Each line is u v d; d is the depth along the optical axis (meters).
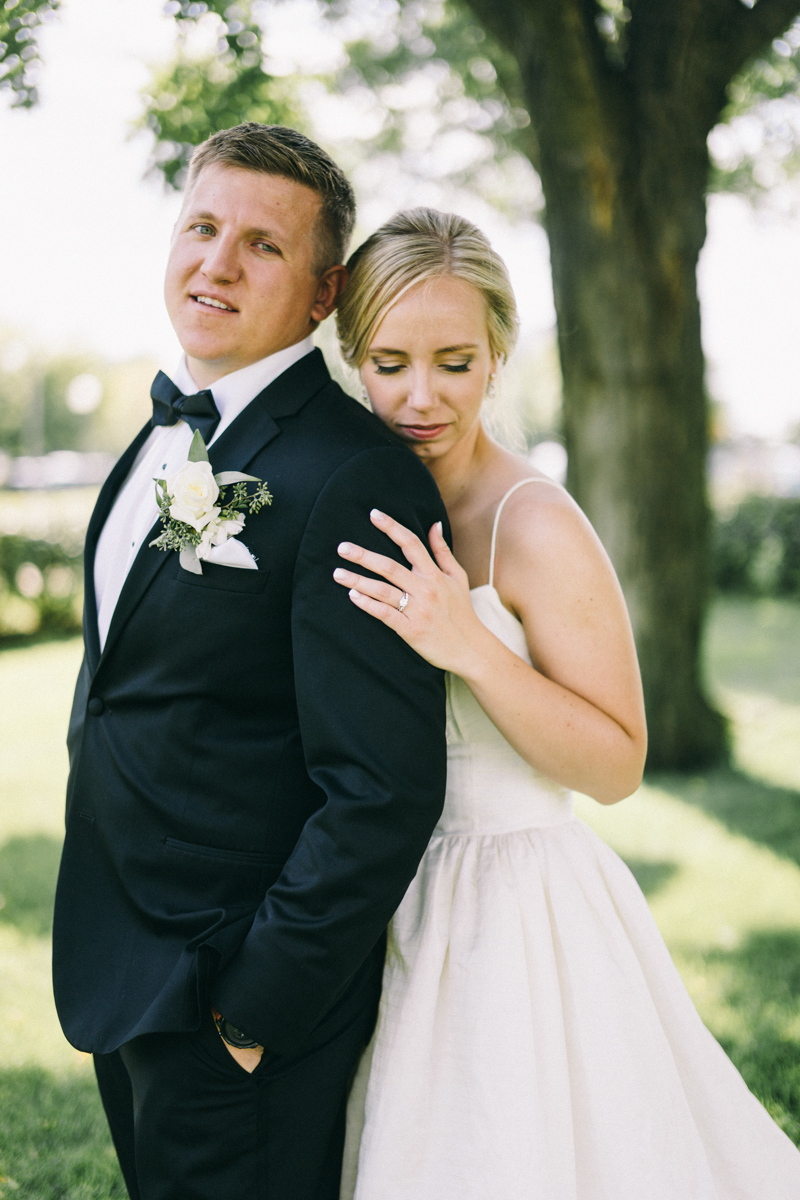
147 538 1.45
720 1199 1.61
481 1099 1.43
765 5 4.58
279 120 3.33
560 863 1.59
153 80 3.23
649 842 4.56
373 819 1.29
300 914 1.28
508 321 1.64
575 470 5.43
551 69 4.57
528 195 9.34
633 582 5.52
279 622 1.40
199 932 1.38
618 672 1.54
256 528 1.40
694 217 4.98
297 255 1.54
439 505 1.51
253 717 1.44
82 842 1.53
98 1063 1.59
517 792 1.61
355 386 1.91
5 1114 2.48
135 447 1.74
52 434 38.22
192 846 1.42
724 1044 2.77
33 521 11.52
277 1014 1.28
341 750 1.31
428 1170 1.45
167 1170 1.37
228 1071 1.34
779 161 7.50
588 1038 1.50
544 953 1.51
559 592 1.53
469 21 6.45
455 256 1.54
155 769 1.43
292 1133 1.41
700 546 5.62
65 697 7.91
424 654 1.37
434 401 1.56
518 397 2.02
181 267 1.54
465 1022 1.47
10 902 3.77
